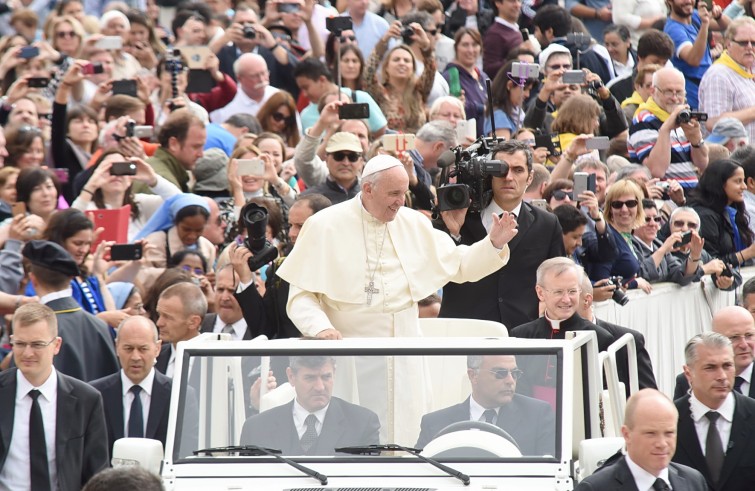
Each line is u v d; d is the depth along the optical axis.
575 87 52.47
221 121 52.31
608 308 40.88
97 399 29.56
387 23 60.28
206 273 38.75
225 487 23.38
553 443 23.83
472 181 34.44
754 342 33.84
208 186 43.69
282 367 24.52
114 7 57.25
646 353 34.19
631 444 24.19
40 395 28.95
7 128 41.28
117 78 50.56
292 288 28.61
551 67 54.12
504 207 35.22
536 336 31.97
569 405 23.95
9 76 49.62
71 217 34.91
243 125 48.91
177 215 39.53
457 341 24.62
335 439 24.23
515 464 23.66
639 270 44.41
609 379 27.95
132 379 30.73
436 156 44.75
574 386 25.56
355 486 23.28
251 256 30.86
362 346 24.59
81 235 34.91
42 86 46.16
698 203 50.34
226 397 24.53
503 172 34.00
